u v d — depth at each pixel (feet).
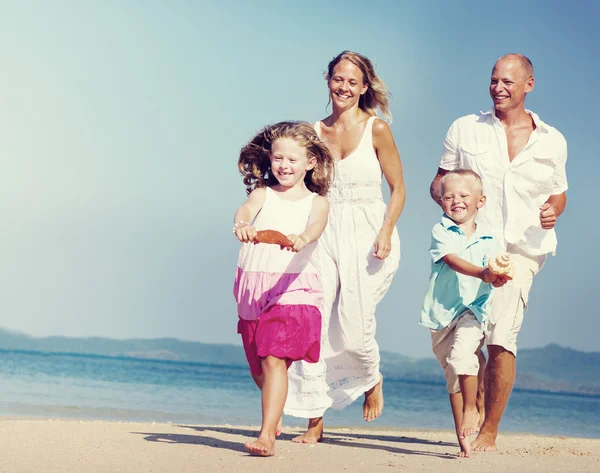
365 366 18.44
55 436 14.92
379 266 18.28
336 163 18.35
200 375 72.69
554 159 18.31
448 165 19.17
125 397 39.11
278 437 18.65
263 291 13.83
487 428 17.44
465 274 15.16
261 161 15.26
